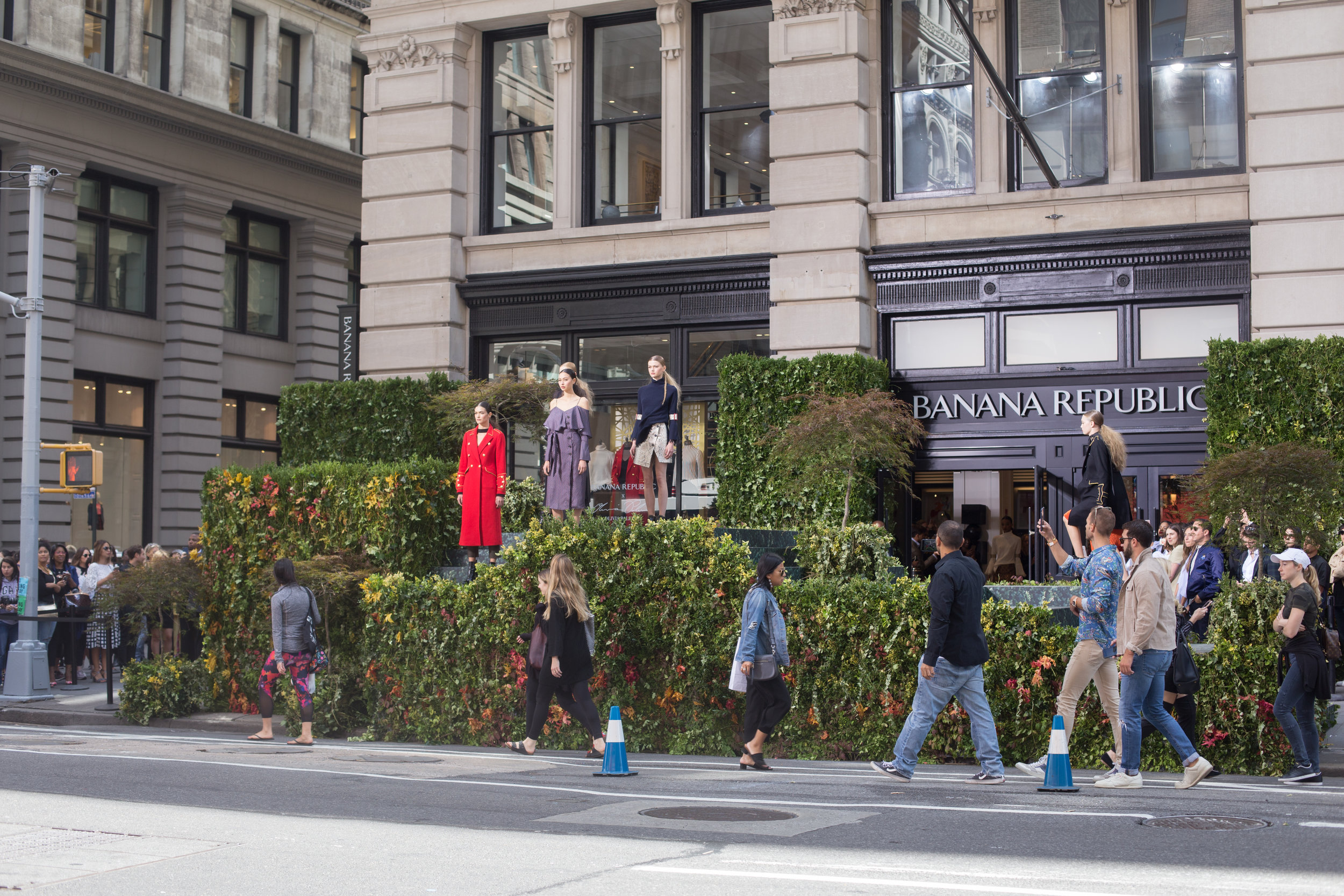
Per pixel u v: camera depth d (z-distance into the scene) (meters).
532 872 7.43
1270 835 8.58
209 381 35.56
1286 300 19.42
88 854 7.99
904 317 22.12
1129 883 7.05
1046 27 21.81
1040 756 14.11
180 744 15.81
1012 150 21.84
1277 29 19.66
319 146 38.06
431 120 24.78
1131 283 20.72
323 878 7.29
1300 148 19.48
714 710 15.59
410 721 17.28
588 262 23.94
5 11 31.16
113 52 33.66
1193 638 14.94
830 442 19.14
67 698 21.69
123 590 19.53
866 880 7.14
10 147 31.08
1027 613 14.38
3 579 22.75
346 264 40.16
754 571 15.78
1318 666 11.90
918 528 21.89
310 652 16.58
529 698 14.92
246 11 37.44
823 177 22.00
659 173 24.06
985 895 6.73
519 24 24.84
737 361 21.80
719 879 7.20
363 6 40.75
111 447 33.91
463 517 18.09
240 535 19.95
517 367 24.67
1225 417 19.06
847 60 21.95
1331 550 17.58
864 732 14.92
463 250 24.77
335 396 24.00
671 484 22.64
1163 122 21.20
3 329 30.86
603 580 16.09
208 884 7.15
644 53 24.34
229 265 37.25
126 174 33.69
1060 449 21.06
